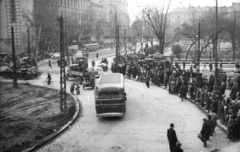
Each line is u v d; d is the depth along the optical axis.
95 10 120.06
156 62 44.59
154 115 21.97
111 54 84.38
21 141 16.80
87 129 19.14
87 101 27.36
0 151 15.11
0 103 27.38
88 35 101.06
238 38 66.19
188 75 34.03
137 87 34.50
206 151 14.87
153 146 15.88
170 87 29.97
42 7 77.06
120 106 20.84
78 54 68.06
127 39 106.75
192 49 77.31
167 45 86.44
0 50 71.38
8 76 43.44
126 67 45.97
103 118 21.64
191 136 17.20
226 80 31.92
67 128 19.44
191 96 26.59
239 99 20.44
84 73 36.78
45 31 75.44
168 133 14.02
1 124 20.56
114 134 18.02
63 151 15.50
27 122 20.95
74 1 106.25
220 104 19.58
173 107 24.27
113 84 21.30
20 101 28.16
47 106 25.95
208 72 43.91
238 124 16.08
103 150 15.51
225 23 64.62
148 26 86.56
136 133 18.08
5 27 71.38
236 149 14.66
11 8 70.88
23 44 71.31
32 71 42.72
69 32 85.75
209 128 15.38
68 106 25.31
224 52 73.00
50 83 37.12
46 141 16.83
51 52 79.69
